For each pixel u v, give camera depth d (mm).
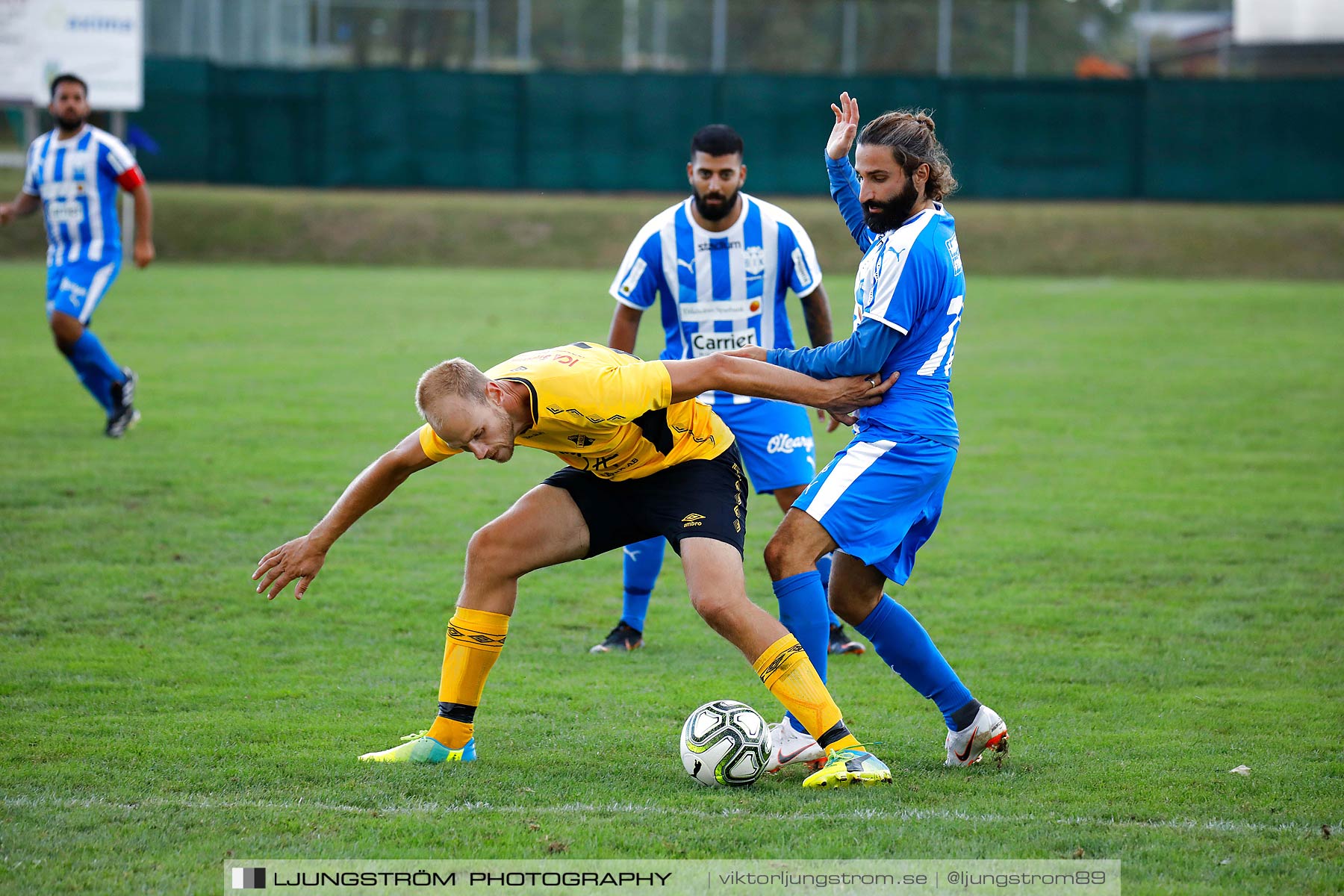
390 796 13414
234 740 15242
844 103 16547
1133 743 15430
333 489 29062
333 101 100250
